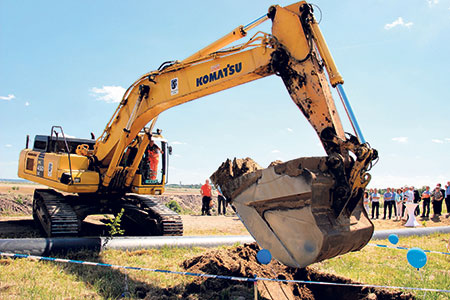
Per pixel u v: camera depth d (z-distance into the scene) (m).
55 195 9.98
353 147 4.29
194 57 7.16
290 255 4.27
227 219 16.33
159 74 7.73
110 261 6.52
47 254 6.52
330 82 4.76
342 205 4.17
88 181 9.16
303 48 5.04
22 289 4.63
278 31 5.35
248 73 6.00
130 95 8.54
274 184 4.48
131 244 7.57
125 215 11.09
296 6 5.19
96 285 4.99
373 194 18.62
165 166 10.59
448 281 5.73
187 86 7.13
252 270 5.30
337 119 4.79
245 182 4.85
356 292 5.12
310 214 4.11
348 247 4.31
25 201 30.00
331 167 4.27
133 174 9.67
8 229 10.58
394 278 5.85
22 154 11.94
